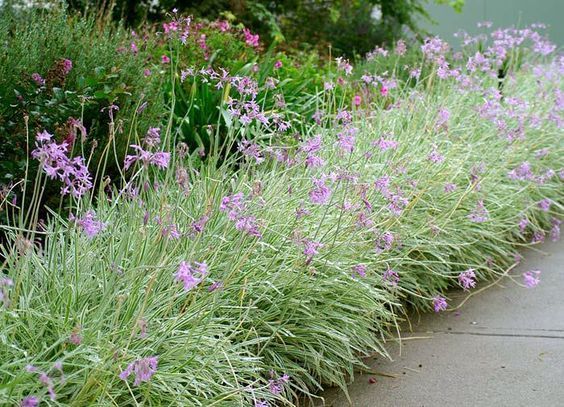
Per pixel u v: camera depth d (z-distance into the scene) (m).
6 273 3.01
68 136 3.47
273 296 3.19
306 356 3.19
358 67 8.41
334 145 4.16
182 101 5.04
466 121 5.70
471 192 4.63
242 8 10.73
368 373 3.40
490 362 3.47
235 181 3.71
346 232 3.55
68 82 3.79
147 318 2.57
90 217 2.65
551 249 5.47
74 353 2.22
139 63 4.25
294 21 12.23
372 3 12.75
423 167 4.60
